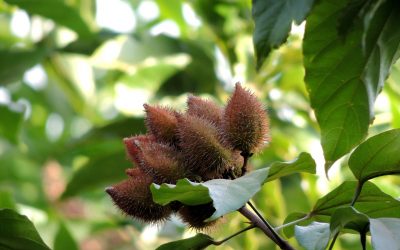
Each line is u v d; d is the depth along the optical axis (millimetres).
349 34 700
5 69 1104
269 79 1033
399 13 681
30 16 1169
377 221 600
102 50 1159
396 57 688
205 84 1102
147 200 647
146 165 646
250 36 1072
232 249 938
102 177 1050
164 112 662
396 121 950
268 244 982
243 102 661
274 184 1001
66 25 1092
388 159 647
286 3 654
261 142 667
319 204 680
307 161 620
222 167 648
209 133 648
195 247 650
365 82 712
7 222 702
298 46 1008
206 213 642
